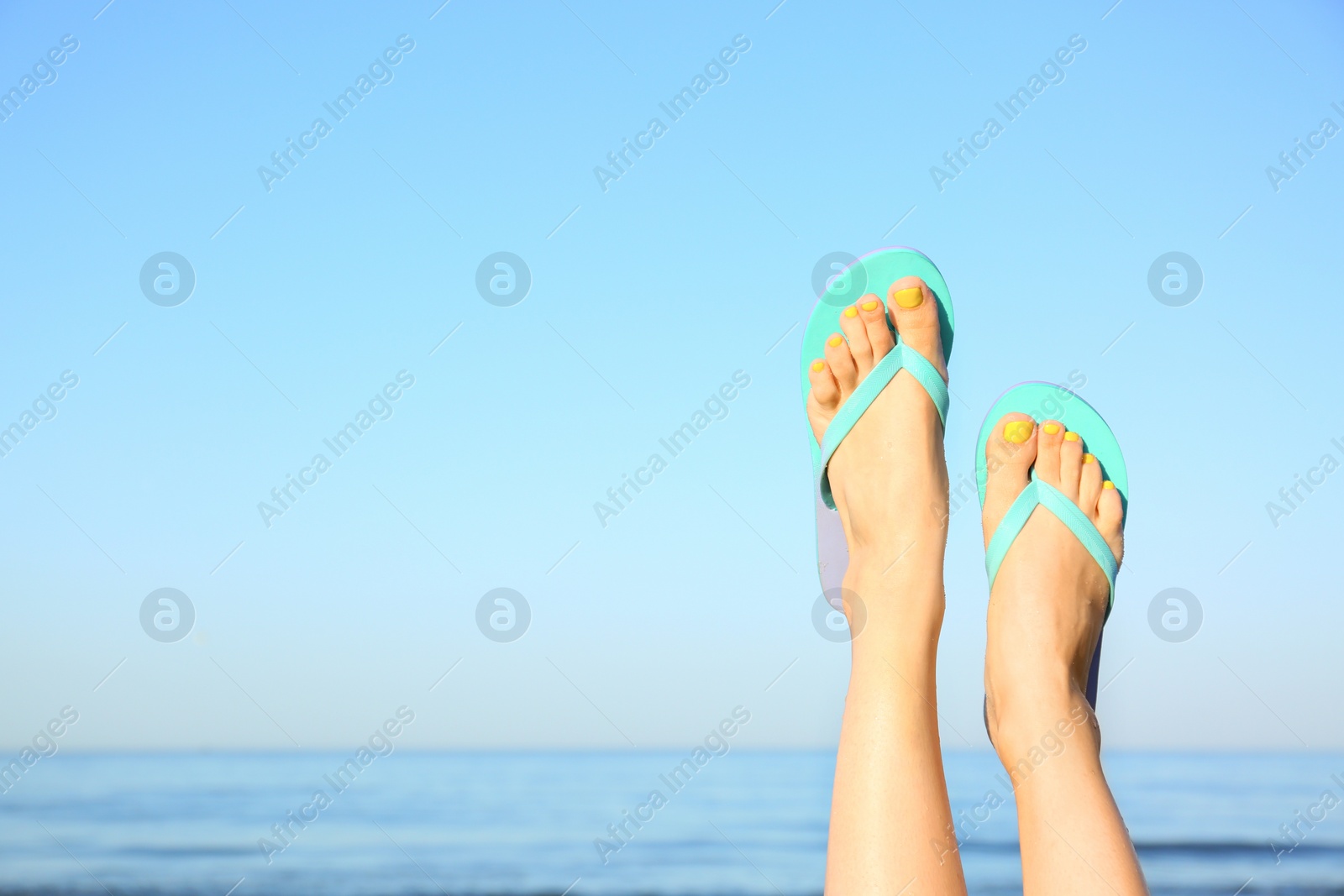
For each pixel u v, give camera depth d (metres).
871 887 1.33
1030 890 1.50
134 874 12.55
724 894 12.12
